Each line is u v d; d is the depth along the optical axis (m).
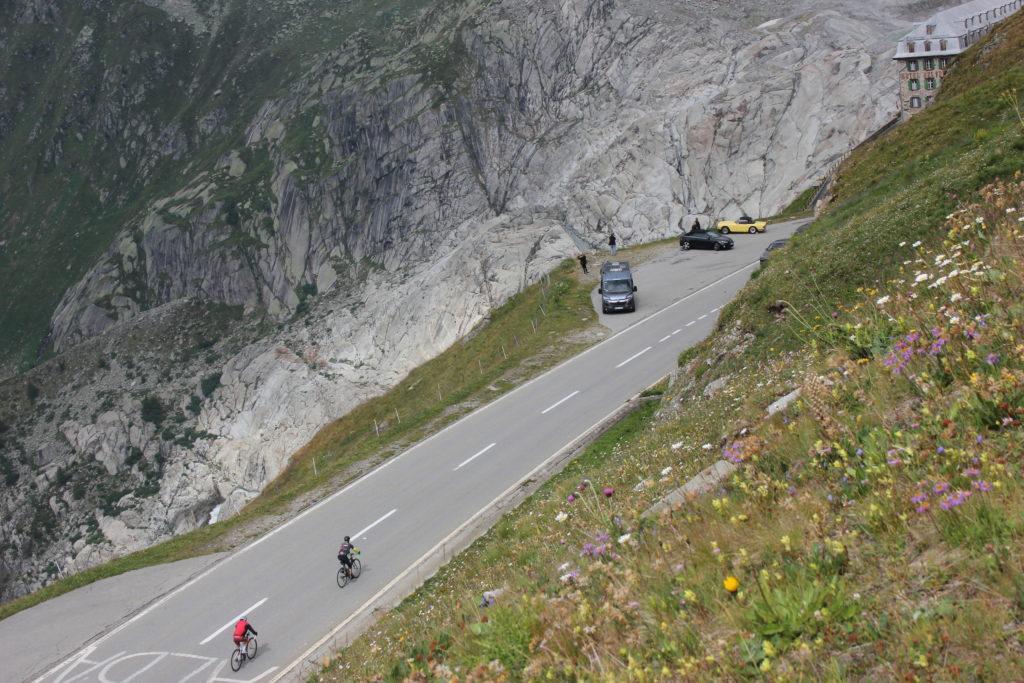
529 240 113.62
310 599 30.67
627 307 62.81
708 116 140.88
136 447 177.75
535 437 42.34
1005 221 11.41
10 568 160.75
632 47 177.00
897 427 7.86
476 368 69.06
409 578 30.45
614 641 7.00
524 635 8.18
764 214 125.81
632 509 11.34
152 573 35.06
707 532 8.17
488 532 31.33
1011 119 41.47
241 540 36.97
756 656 5.71
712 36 164.38
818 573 6.30
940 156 41.84
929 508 6.27
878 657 5.16
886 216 29.83
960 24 84.44
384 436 47.25
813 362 13.16
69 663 29.12
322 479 42.34
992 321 8.34
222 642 28.83
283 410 154.75
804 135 130.75
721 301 61.69
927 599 5.45
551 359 55.88
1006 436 6.75
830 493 7.57
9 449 188.75
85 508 165.75
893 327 10.15
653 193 140.00
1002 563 5.32
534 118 197.25
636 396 44.56
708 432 17.59
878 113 125.25
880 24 146.62
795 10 163.12
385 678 10.28
